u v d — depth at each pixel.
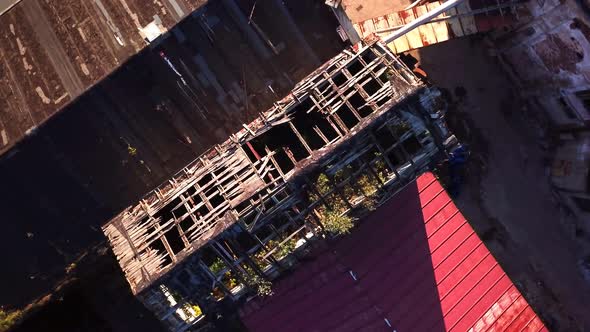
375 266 13.02
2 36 12.84
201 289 12.41
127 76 12.74
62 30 12.79
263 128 12.31
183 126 13.29
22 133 12.50
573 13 12.70
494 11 14.02
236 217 11.66
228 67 13.26
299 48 13.55
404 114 11.88
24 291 13.80
